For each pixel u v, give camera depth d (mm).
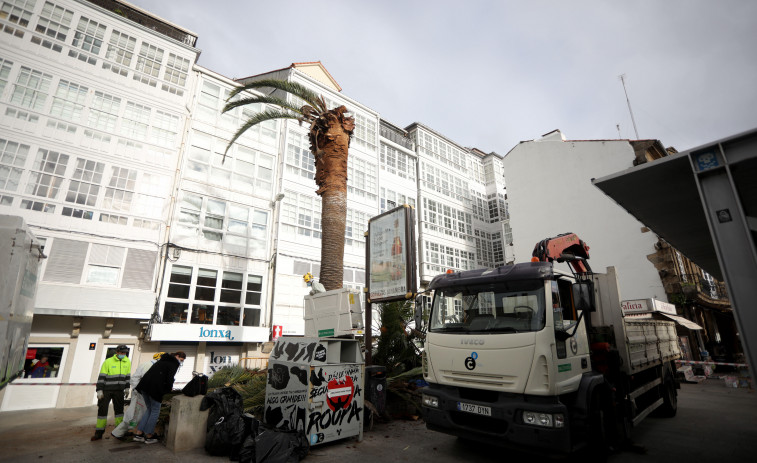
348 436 6348
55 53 14367
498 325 5410
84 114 14578
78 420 9328
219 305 16109
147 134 15820
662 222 6027
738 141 3652
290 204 19031
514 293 5500
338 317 7887
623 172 4441
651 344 8109
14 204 12695
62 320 13117
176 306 15039
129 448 6016
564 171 23953
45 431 7465
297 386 6102
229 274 16688
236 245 17109
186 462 5355
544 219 24047
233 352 16094
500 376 5012
